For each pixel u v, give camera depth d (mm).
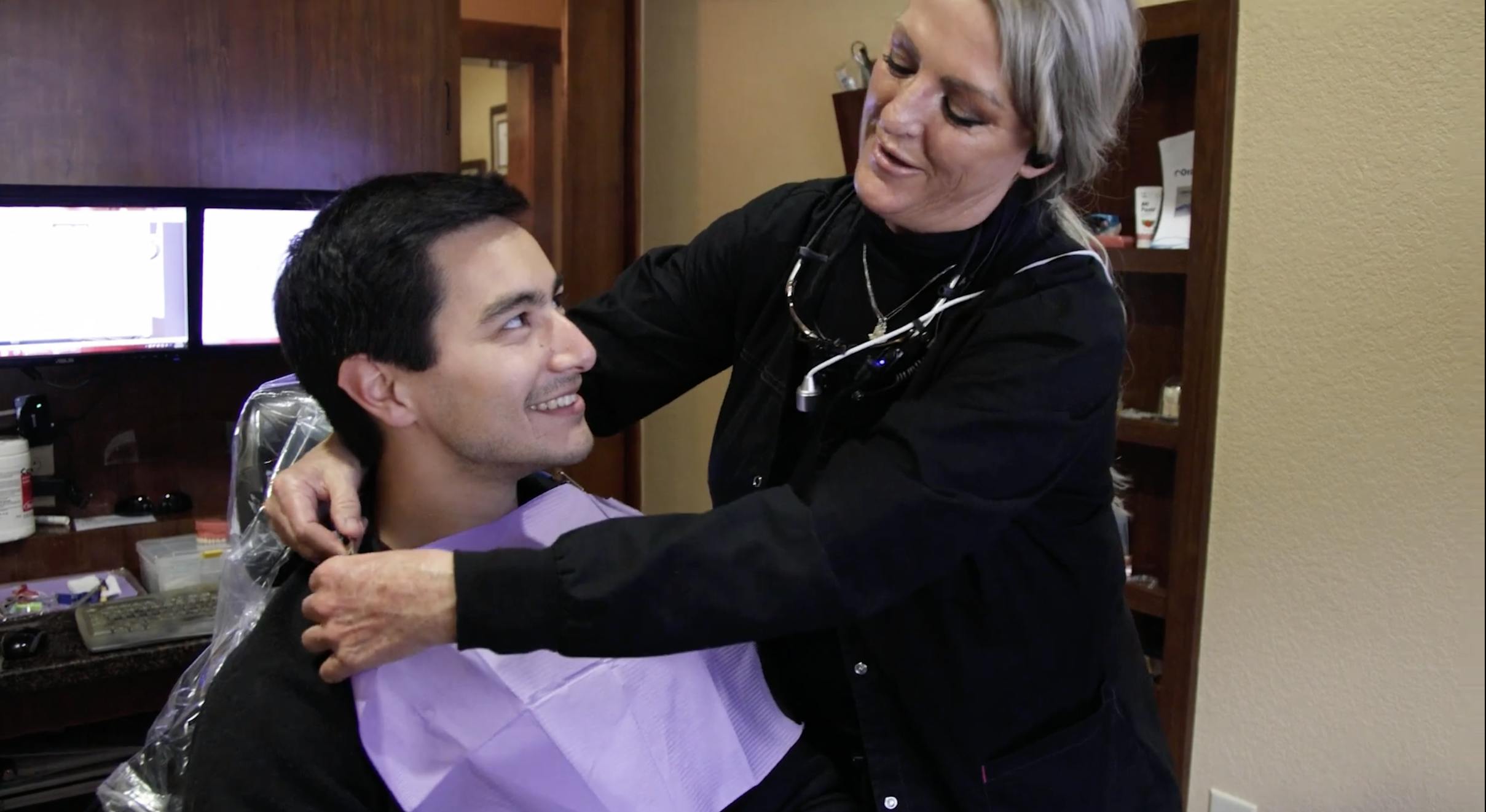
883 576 900
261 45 2244
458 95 2479
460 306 974
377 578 846
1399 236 1670
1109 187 2096
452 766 978
